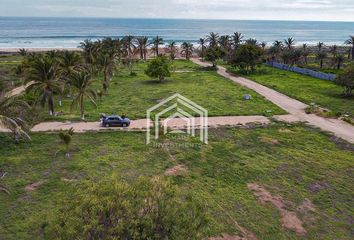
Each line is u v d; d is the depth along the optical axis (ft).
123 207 50.60
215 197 88.63
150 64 250.57
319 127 149.89
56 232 50.55
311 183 98.37
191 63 374.84
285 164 111.04
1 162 106.93
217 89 224.53
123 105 180.55
